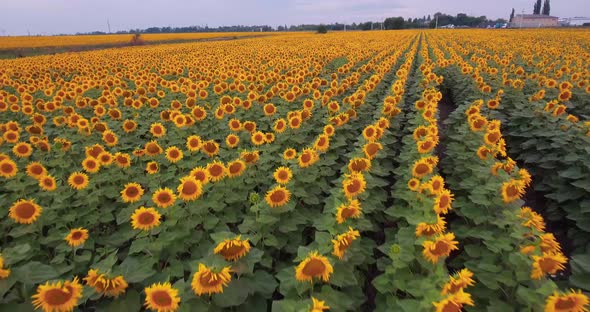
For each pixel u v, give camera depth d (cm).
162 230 560
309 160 730
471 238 649
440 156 1217
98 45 7306
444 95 2248
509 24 15500
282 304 372
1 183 841
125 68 2836
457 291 370
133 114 1374
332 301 413
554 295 367
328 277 417
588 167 748
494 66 2227
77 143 1131
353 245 504
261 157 835
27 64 3003
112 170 828
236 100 1340
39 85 1964
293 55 3497
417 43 5306
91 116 1441
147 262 499
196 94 1555
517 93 1461
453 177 900
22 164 910
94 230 722
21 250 448
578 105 1399
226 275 387
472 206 642
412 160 809
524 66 2272
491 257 518
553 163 955
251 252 455
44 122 1216
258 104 1455
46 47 6838
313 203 739
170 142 1085
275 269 605
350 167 706
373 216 745
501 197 600
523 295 399
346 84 1658
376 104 1553
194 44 6066
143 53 4234
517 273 437
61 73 2786
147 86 1916
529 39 4753
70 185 746
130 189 677
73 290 385
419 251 476
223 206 670
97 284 405
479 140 897
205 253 577
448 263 651
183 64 2905
